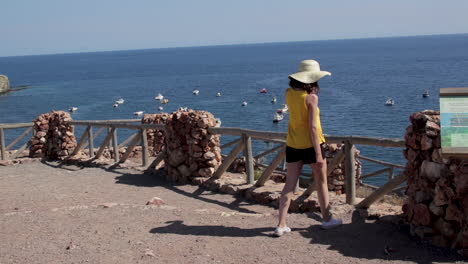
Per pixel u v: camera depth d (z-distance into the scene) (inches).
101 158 507.2
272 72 4822.8
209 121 364.5
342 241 207.0
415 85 2736.2
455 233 191.3
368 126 1486.2
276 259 188.5
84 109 2404.0
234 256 193.5
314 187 275.3
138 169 443.2
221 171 354.6
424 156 203.0
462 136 180.7
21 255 199.5
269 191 306.7
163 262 188.5
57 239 219.0
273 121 1729.8
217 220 246.4
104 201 325.4
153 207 274.8
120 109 2353.6
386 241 204.5
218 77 4495.6
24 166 525.0
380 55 7869.1
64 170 486.9
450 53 7258.9
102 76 5531.5
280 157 308.2
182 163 378.9
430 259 183.6
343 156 265.0
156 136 567.5
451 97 184.7
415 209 205.8
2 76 3686.0
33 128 571.5
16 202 326.3
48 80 5152.6
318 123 214.4
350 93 2474.2
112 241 214.4
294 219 244.2
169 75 5201.8
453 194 187.8
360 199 267.3
